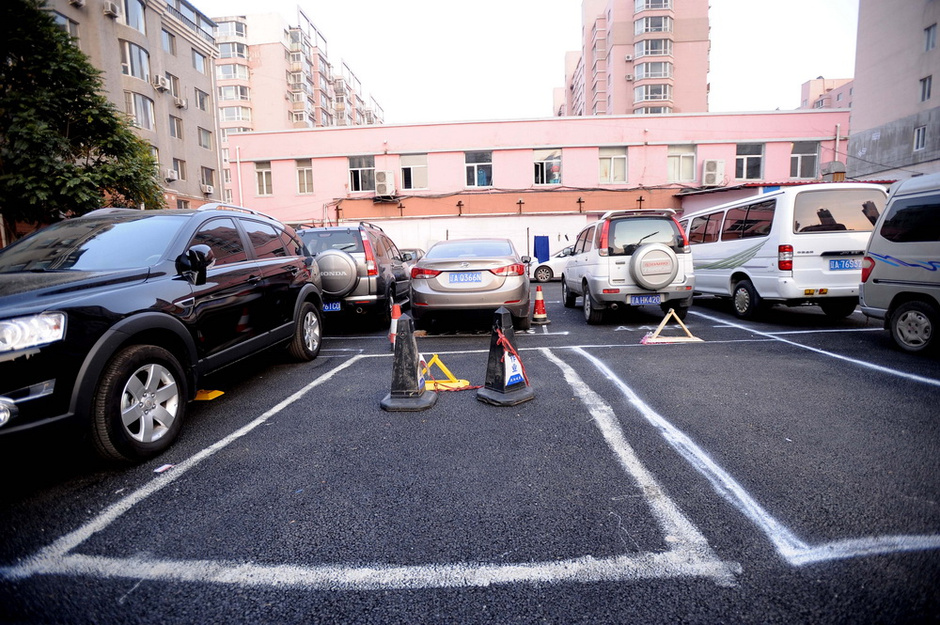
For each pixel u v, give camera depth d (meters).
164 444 3.27
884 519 2.28
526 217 22.38
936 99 24.95
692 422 3.59
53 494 2.73
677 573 1.95
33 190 9.03
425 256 7.49
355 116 90.69
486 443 3.30
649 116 21.88
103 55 21.81
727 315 8.88
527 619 1.73
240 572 2.03
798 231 7.11
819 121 21.55
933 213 5.12
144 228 4.02
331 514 2.46
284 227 5.98
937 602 1.74
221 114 60.62
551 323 8.59
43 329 2.60
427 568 2.02
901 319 5.54
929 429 3.33
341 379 5.09
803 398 4.05
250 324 4.57
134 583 1.97
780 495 2.53
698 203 20.92
